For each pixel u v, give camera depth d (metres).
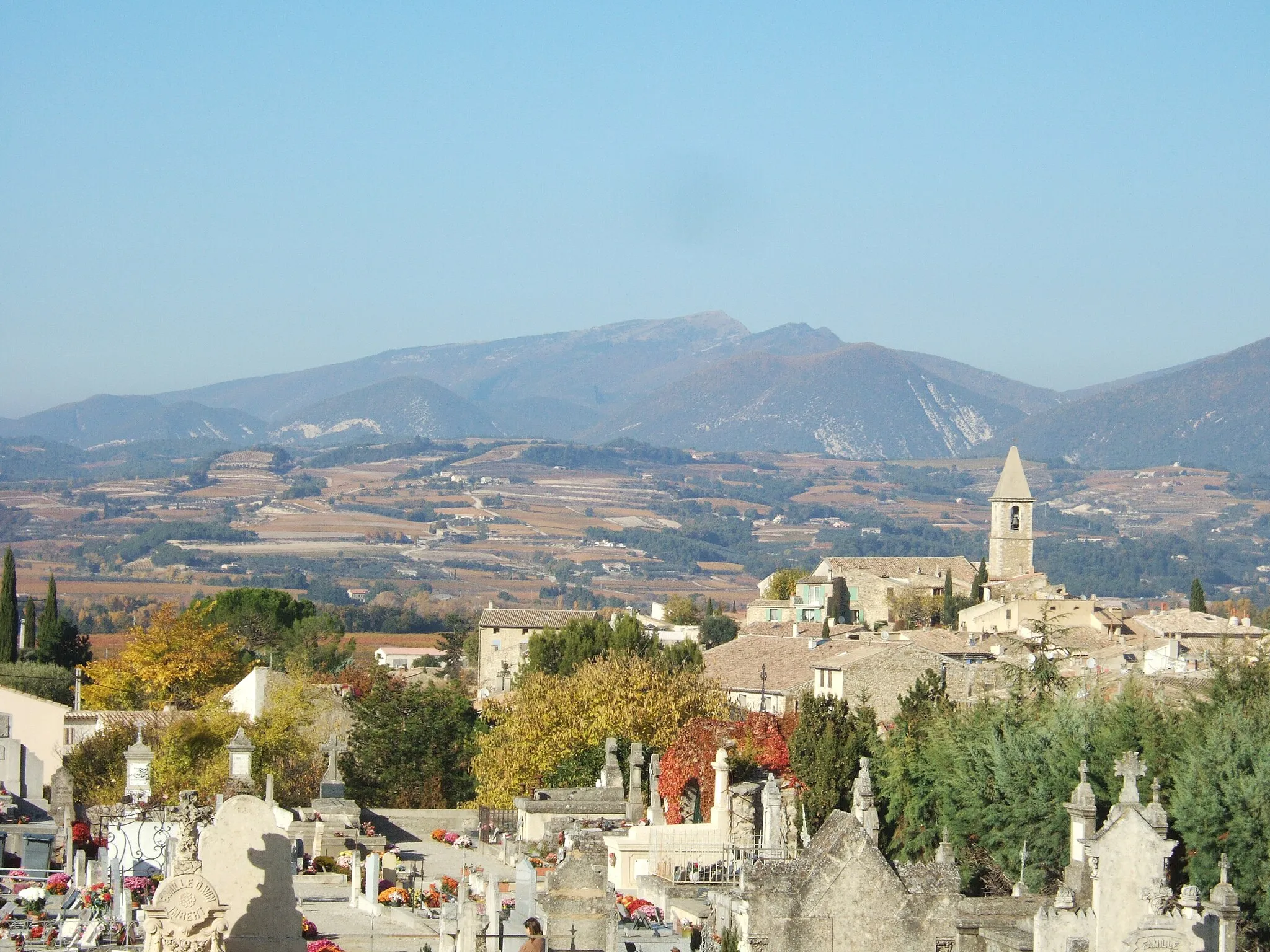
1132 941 41.66
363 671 167.88
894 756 80.00
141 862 57.91
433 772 104.62
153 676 149.00
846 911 38.81
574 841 46.75
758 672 149.00
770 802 66.50
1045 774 69.81
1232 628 185.12
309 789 92.81
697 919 56.25
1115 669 138.25
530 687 110.38
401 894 58.81
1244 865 62.06
